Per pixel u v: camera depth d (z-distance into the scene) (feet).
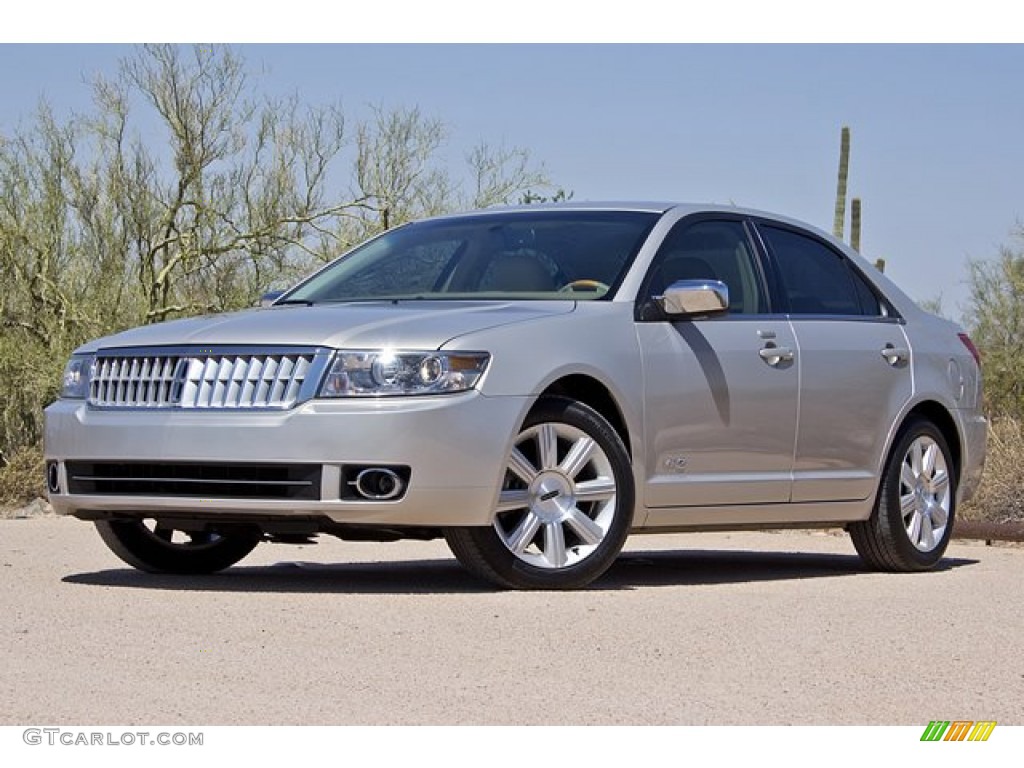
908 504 29.43
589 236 26.78
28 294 60.54
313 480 22.56
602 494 24.35
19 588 23.50
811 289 28.86
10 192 60.59
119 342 24.56
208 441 22.95
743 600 22.93
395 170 66.13
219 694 16.19
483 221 28.04
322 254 64.90
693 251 27.07
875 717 15.74
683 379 25.64
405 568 28.50
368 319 23.54
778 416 27.09
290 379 22.86
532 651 18.53
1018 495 41.19
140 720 15.08
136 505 23.79
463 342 23.00
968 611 22.50
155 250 62.54
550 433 23.86
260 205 63.93
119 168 62.28
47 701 15.83
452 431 22.65
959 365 31.30
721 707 15.98
